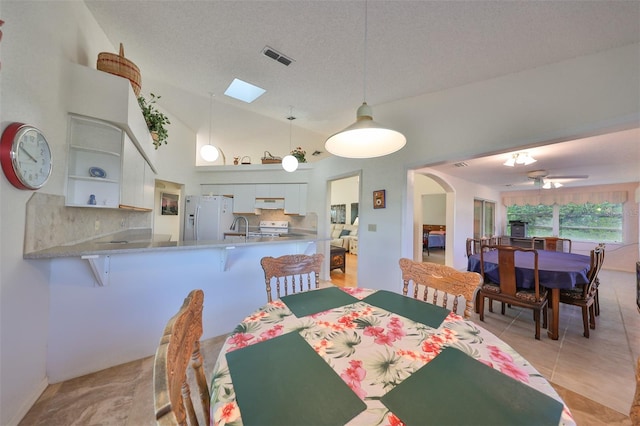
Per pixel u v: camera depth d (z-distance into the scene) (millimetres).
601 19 1450
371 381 704
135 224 3355
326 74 2422
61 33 1602
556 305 2266
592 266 2361
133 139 2186
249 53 2166
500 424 558
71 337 1592
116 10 1825
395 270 3025
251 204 5023
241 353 846
